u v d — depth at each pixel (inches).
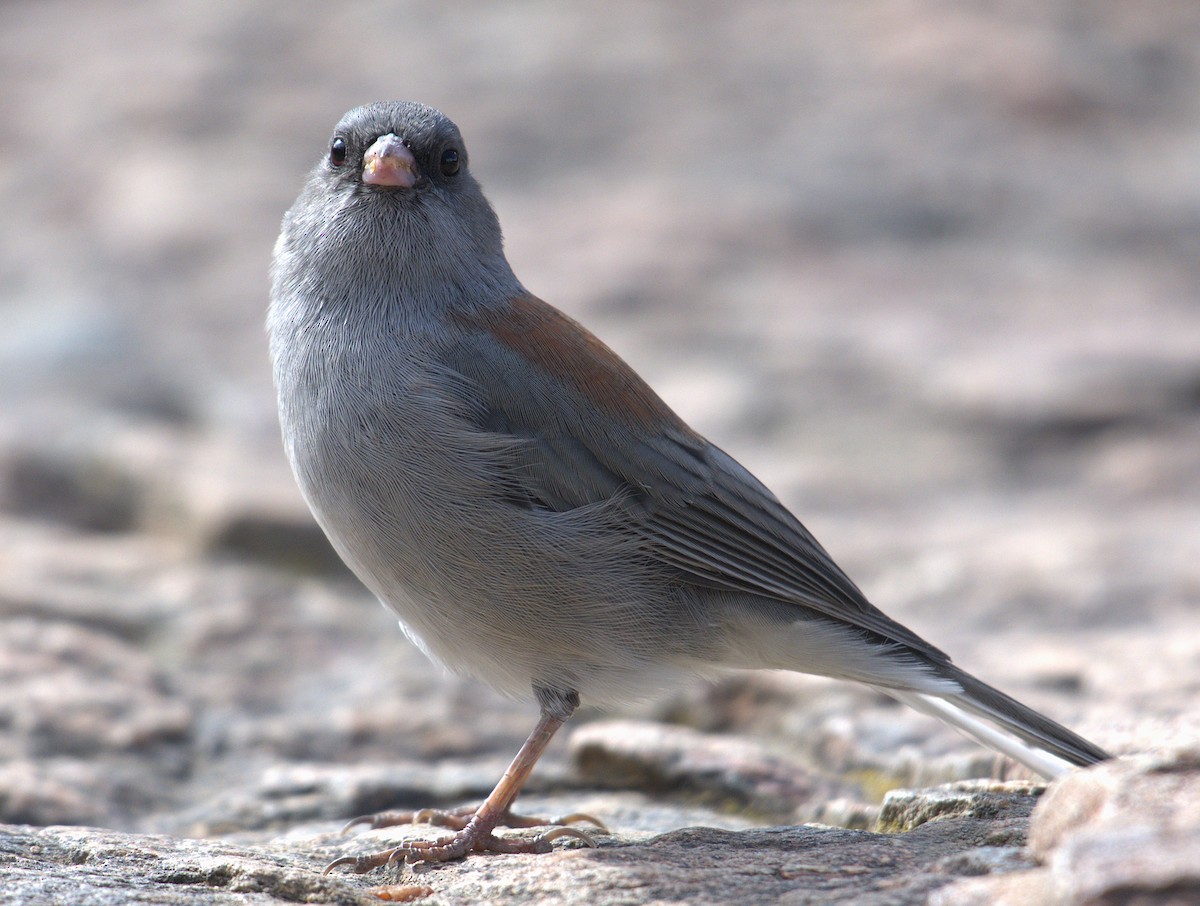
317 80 992.2
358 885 242.4
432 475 275.4
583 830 281.0
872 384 669.3
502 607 279.1
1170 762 193.6
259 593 470.6
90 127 939.3
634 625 284.8
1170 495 573.6
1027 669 383.6
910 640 293.1
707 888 216.8
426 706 397.7
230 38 1067.9
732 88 999.0
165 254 796.6
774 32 1100.5
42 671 388.2
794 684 390.0
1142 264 820.6
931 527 546.9
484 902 223.3
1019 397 645.3
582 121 944.3
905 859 226.5
